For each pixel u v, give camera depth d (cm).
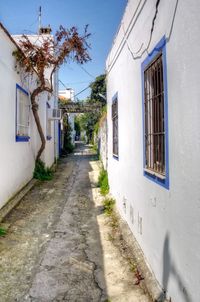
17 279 397
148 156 420
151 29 379
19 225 612
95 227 609
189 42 255
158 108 372
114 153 795
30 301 347
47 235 560
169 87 310
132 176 525
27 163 1000
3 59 701
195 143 246
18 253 478
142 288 375
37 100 1154
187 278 267
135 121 496
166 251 327
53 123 1666
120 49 637
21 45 1033
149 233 405
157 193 363
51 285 383
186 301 269
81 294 363
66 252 484
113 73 774
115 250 493
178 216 288
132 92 517
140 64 451
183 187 274
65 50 1071
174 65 293
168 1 309
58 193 917
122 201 635
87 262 448
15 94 822
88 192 938
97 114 2888
